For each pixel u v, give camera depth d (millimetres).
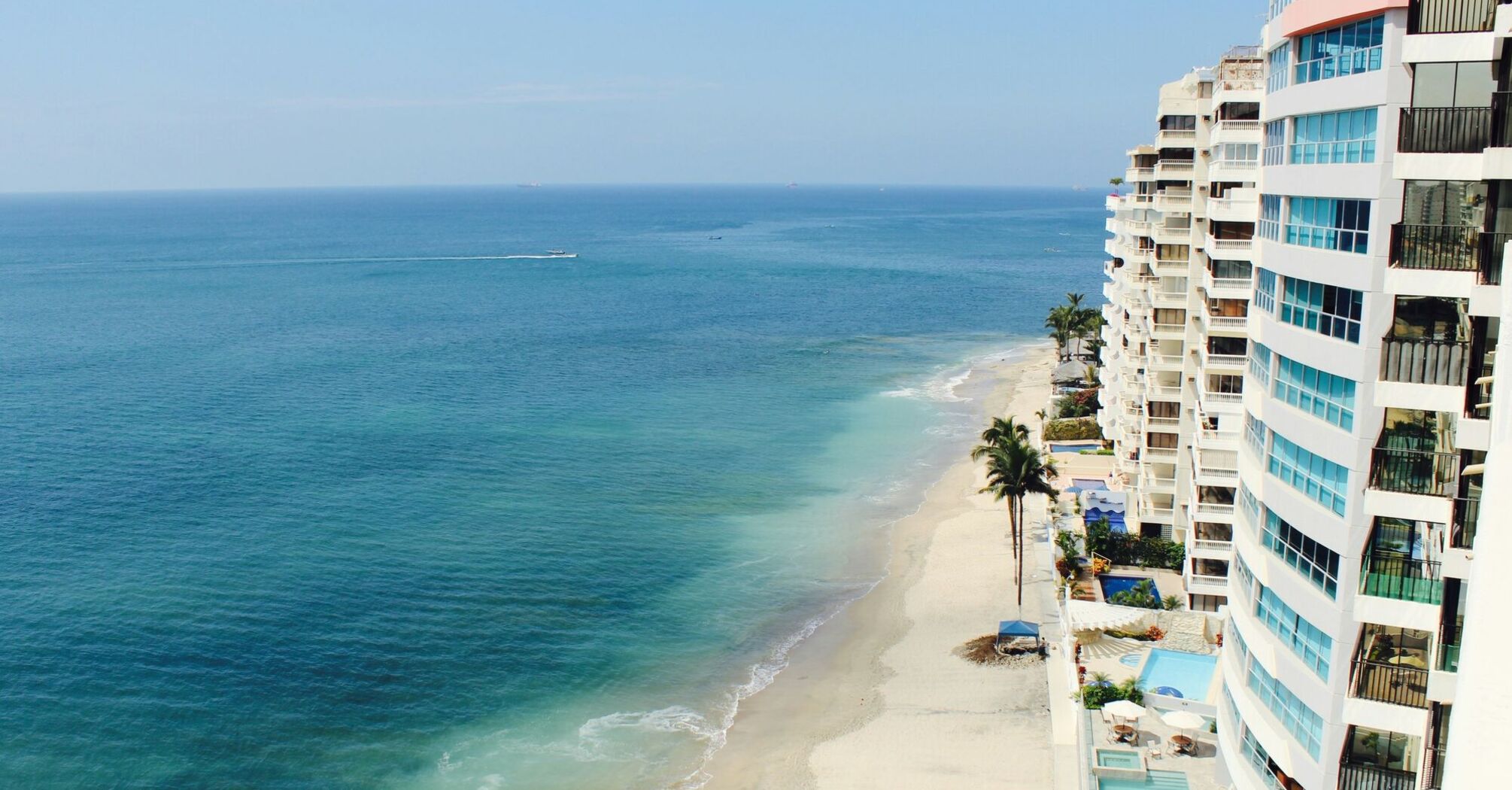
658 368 162875
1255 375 35781
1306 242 31531
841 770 56062
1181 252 74438
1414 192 27625
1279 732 32938
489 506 96375
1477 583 13062
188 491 99000
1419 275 27594
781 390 147625
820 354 176000
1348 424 29500
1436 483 28266
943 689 64188
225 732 59469
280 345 178500
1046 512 90125
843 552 86875
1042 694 62750
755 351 178625
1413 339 28078
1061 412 123312
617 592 78750
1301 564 31734
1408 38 26859
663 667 68125
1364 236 28500
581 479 104688
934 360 171375
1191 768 47188
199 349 173625
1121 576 74688
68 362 160750
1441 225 27531
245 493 98688
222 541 86562
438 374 155250
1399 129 27422
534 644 70500
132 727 59625
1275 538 33281
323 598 76188
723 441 119688
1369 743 30344
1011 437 75312
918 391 147125
